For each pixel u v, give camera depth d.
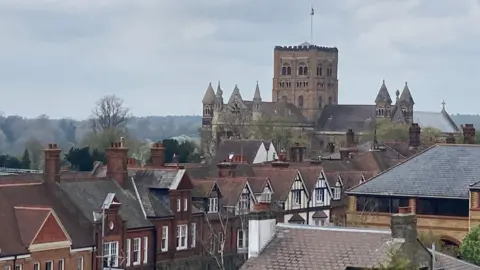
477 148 160.62
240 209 172.00
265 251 81.56
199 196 167.00
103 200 147.00
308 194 191.12
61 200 141.00
